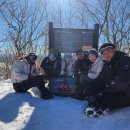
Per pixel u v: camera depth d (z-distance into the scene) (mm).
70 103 2154
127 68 1800
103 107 1865
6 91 2652
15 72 2455
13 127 1807
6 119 1940
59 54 2473
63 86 2424
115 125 1706
